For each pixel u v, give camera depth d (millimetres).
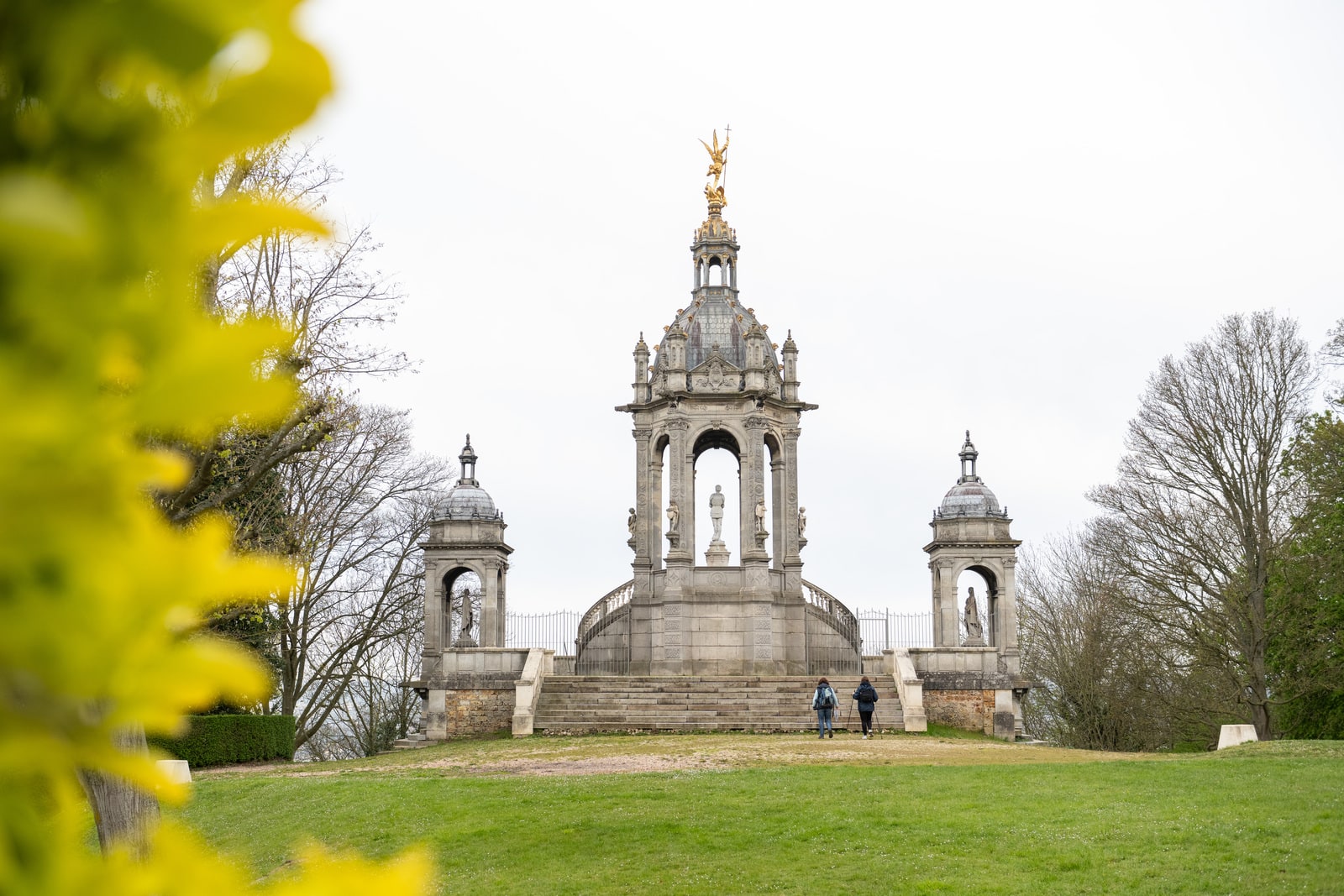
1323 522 50875
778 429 54750
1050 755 33750
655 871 19547
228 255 12711
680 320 56812
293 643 53625
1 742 1438
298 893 1796
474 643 56438
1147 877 18094
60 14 1355
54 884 1637
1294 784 24688
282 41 1363
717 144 59938
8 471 1374
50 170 1435
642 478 55062
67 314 1384
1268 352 53031
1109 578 63094
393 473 59250
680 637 51812
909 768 28859
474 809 24141
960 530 55906
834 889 18234
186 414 1479
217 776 34656
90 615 1463
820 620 54406
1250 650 52438
